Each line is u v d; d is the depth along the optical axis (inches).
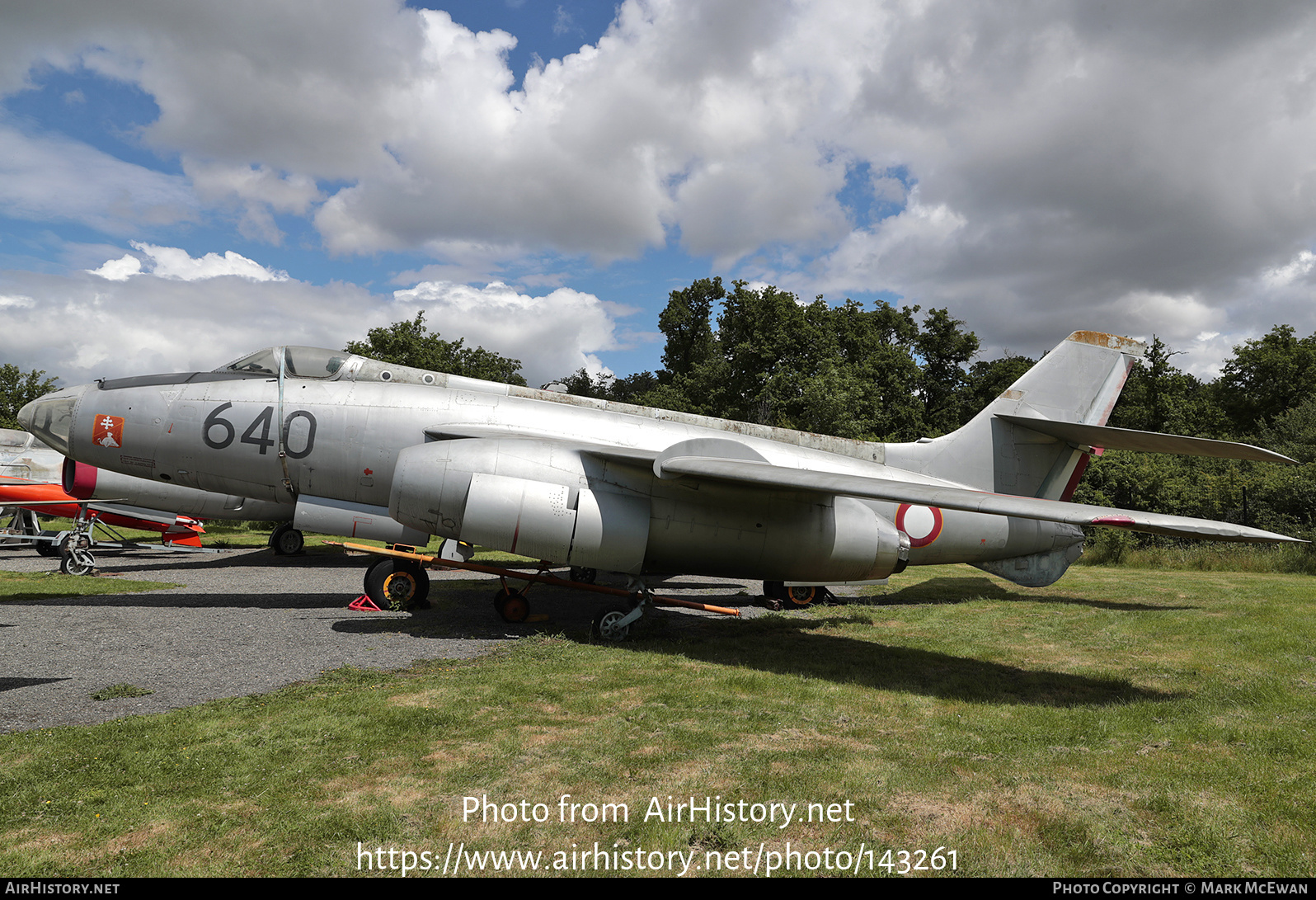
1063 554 482.9
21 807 133.0
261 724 181.5
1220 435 1663.4
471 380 406.6
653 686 229.6
